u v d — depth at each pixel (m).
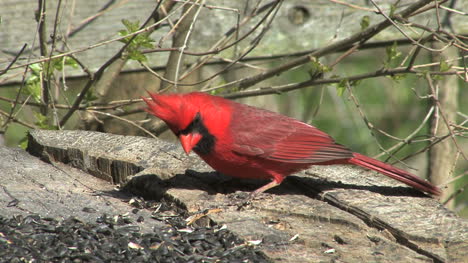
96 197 7.61
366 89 17.34
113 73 11.76
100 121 11.41
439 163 12.50
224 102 7.78
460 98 16.34
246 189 8.10
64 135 9.10
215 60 11.95
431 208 7.08
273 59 12.27
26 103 11.46
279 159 7.83
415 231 6.43
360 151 17.17
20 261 6.02
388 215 6.84
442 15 11.82
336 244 6.28
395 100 17.16
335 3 11.88
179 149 8.82
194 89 12.42
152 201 7.61
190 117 7.22
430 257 6.07
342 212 6.96
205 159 7.85
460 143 15.72
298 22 11.92
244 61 12.04
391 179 8.07
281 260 5.94
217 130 7.54
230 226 6.62
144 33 10.73
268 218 6.91
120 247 6.29
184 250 6.27
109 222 6.84
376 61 17.36
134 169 8.23
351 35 11.85
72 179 8.17
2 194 7.48
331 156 8.03
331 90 17.30
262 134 7.77
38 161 8.75
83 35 11.73
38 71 10.94
